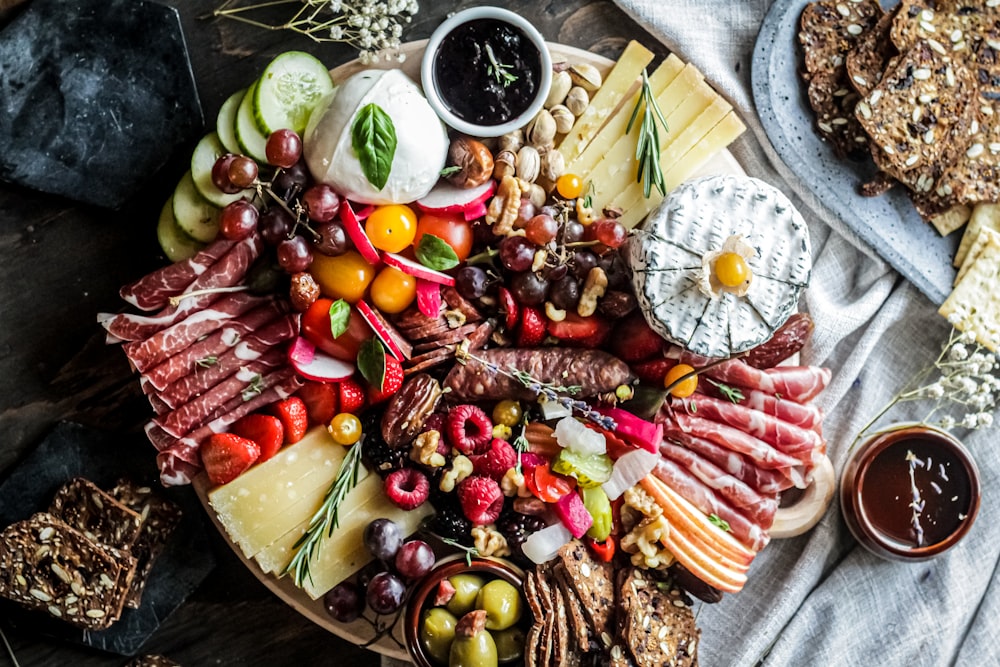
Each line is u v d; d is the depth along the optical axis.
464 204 0.80
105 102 0.81
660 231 0.80
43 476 0.83
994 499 0.90
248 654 0.88
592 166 0.83
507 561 0.81
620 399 0.82
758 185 0.81
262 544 0.80
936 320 0.91
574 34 0.87
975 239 0.88
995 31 0.86
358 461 0.80
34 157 0.80
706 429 0.83
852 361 0.90
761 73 0.86
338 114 0.77
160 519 0.84
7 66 0.79
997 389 0.87
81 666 0.85
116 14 0.80
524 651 0.80
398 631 0.82
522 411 0.82
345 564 0.81
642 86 0.81
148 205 0.84
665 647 0.81
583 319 0.82
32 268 0.83
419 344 0.81
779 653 0.89
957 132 0.86
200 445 0.79
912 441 0.87
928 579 0.90
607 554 0.82
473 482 0.79
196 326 0.78
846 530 0.91
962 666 0.90
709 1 0.87
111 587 0.81
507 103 0.80
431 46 0.79
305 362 0.79
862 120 0.85
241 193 0.79
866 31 0.86
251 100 0.79
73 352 0.84
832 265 0.90
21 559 0.81
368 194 0.79
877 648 0.90
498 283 0.82
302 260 0.78
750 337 0.81
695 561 0.82
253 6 0.84
